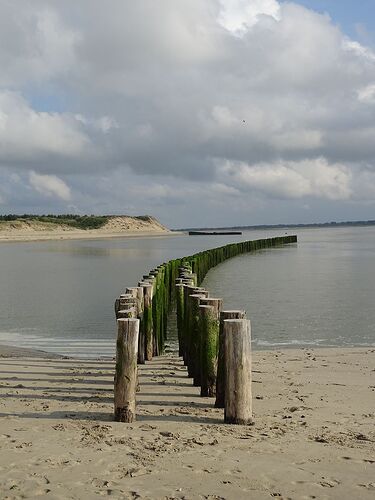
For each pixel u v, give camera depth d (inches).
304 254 2049.7
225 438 233.5
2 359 464.1
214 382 315.3
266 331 627.2
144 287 461.1
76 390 333.7
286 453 214.5
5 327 647.1
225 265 1567.4
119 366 258.2
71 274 1282.0
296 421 263.6
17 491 178.2
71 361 458.3
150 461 204.1
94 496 175.2
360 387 345.7
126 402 257.6
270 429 248.7
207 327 316.2
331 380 367.9
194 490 180.1
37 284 1078.4
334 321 684.1
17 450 214.7
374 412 284.5
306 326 654.5
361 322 676.1
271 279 1181.7
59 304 817.5
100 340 573.0
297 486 183.8
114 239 3826.3
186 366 430.6
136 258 1830.7
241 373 256.2
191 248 2519.7
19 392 325.4
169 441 228.4
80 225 4859.7
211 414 275.7
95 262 1653.5
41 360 462.3
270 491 180.1
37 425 250.1
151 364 446.0
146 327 457.7
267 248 2512.3
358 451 217.6
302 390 335.6
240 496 176.4
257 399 310.2
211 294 944.3
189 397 316.5
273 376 381.7
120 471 194.5
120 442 225.8
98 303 823.7
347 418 271.4
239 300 871.7
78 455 209.5
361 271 1336.1
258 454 213.2
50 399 305.9
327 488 182.5
